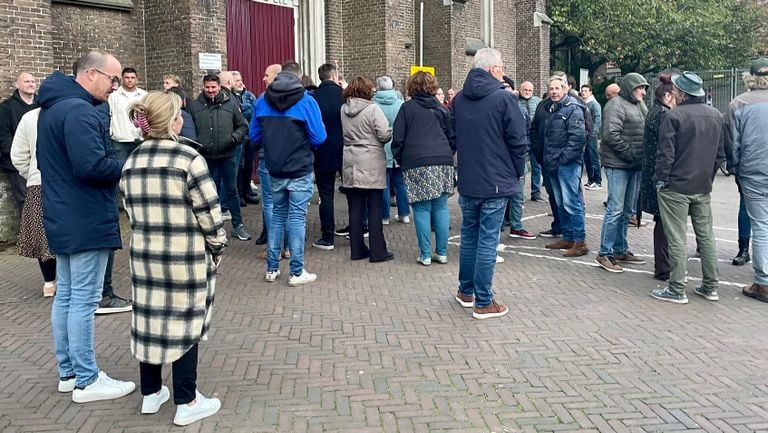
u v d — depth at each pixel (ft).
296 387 13.74
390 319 18.08
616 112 22.29
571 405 12.90
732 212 36.68
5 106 25.95
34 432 11.97
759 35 94.22
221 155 27.40
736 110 20.13
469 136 17.47
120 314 18.81
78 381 13.23
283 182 20.95
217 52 36.63
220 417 12.44
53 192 12.91
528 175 52.60
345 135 23.99
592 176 45.78
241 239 28.45
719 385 13.83
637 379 14.14
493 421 12.26
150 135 11.73
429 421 12.25
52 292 20.81
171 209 11.57
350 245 25.88
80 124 12.59
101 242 13.14
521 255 25.72
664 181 19.22
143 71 36.73
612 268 23.04
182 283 11.70
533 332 17.02
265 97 20.75
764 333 16.96
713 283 19.70
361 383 13.93
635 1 80.23
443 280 22.09
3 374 14.66
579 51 95.09
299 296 20.26
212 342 16.31
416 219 23.88
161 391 12.93
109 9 34.24
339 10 49.85
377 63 49.26
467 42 67.36
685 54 87.76
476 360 15.17
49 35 29.30
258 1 44.55
